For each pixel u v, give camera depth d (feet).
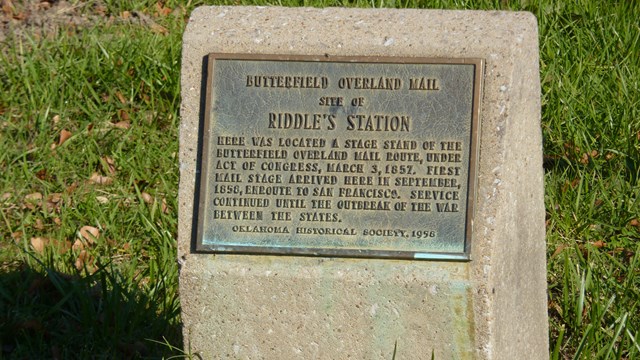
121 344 12.91
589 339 12.82
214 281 11.36
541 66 18.56
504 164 10.92
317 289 11.23
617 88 18.21
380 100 11.03
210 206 11.24
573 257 14.98
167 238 15.20
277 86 11.15
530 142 11.68
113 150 17.38
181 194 11.34
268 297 11.34
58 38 19.85
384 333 11.23
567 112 17.57
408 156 11.00
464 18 11.28
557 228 15.58
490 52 10.93
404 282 11.05
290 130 11.13
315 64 11.11
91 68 18.89
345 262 11.17
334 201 11.10
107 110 18.28
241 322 11.45
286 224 11.16
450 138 10.95
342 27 11.22
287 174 11.14
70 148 17.43
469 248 10.90
